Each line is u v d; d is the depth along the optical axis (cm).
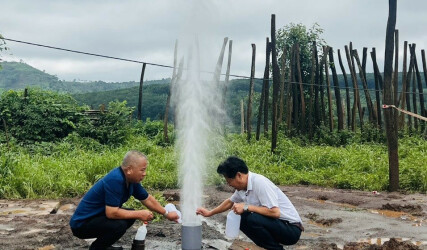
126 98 4291
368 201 1057
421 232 766
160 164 1441
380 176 1323
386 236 742
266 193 532
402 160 1459
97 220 539
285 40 2219
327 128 2033
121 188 536
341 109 2066
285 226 541
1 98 1891
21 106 1861
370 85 3781
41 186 1141
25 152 1641
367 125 2005
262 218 534
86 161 1350
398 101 2041
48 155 1655
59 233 738
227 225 536
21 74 14725
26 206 989
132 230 751
